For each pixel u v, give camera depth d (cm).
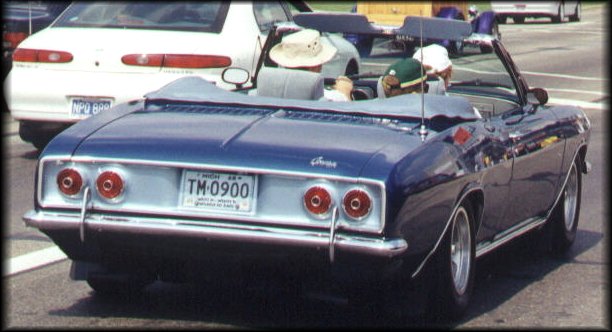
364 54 1625
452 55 1588
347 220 1148
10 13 2934
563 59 5884
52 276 1497
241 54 2325
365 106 1309
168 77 2270
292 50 1424
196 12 2364
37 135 2434
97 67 2288
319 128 1250
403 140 1230
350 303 1237
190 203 1183
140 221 1188
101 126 1270
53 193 1223
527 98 1596
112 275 1302
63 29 2359
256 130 1238
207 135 1222
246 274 1191
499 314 1374
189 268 1209
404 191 1149
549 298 1464
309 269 1167
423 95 1286
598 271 1622
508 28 8619
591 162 2622
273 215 1163
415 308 1275
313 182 1154
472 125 1354
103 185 1199
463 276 1328
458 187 1260
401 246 1145
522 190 1485
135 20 2356
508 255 1714
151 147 1199
